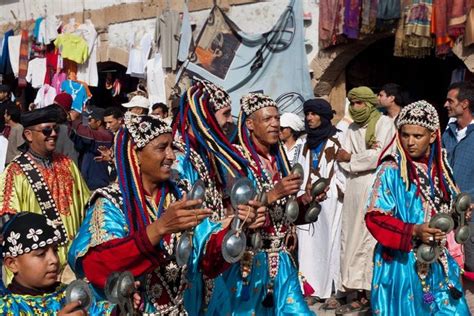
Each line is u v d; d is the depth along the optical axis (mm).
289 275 5156
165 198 3820
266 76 10859
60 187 5688
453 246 5270
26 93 16000
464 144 6293
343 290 7113
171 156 3734
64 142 8422
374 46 11352
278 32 10719
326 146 7262
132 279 3342
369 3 9414
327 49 10438
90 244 3516
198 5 11891
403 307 4777
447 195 4910
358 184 6969
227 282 4949
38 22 14391
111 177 8297
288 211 4922
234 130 5871
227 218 4297
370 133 6984
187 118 4879
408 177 4797
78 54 13727
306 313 5102
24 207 5559
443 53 9055
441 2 8969
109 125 9727
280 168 5254
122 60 13375
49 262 3363
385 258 4848
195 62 11453
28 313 3355
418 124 4793
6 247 3363
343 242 7117
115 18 13383
